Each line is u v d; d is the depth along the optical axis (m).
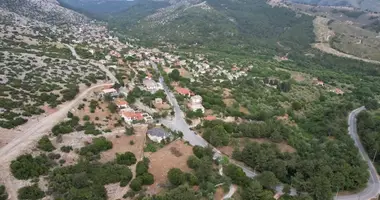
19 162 80.12
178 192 78.75
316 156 113.38
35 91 124.94
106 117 120.75
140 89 159.62
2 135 91.69
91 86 146.12
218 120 133.00
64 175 80.94
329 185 93.31
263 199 85.38
